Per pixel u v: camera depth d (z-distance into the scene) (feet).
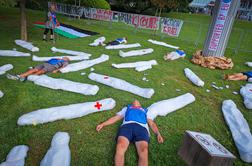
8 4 22.61
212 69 24.64
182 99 15.57
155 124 11.92
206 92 18.15
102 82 16.96
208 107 15.53
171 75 21.12
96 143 10.39
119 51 25.44
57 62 18.21
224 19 23.86
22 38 26.99
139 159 9.12
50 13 28.04
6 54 20.74
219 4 23.89
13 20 41.34
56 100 13.71
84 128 11.37
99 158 9.51
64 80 16.02
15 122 11.17
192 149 9.31
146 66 22.11
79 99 14.17
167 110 13.80
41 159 9.12
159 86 18.10
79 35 35.04
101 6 61.93
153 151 10.27
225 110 14.98
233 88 19.63
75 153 9.61
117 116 11.98
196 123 13.28
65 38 31.89
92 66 20.65
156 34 44.73
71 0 58.59
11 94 13.69
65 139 10.05
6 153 9.18
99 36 35.91
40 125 11.11
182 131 12.25
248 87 19.16
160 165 9.51
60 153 8.97
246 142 11.41
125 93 15.81
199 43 40.16
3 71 16.63
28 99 13.43
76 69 19.03
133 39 36.55
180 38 43.70
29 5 65.10
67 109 12.29
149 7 87.30
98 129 11.26
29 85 15.16
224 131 12.84
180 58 27.53
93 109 12.80
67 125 11.42
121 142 9.55
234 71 24.70
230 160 8.50
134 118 10.75
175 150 10.58
